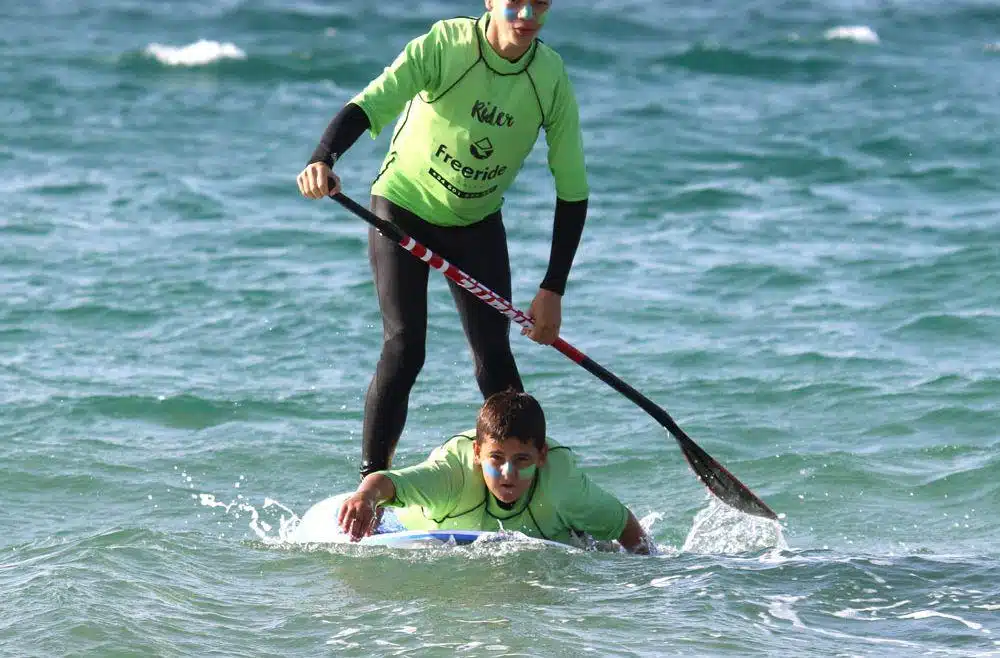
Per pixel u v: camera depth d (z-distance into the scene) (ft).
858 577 61.52
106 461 83.05
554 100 62.44
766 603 57.82
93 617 54.44
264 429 89.97
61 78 226.17
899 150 185.57
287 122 204.03
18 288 121.49
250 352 106.42
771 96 224.53
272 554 63.05
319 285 124.16
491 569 60.54
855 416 91.71
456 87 61.16
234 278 126.11
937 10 308.40
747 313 116.67
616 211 155.12
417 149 63.41
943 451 85.10
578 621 55.06
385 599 57.52
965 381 97.30
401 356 64.54
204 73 236.02
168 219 148.56
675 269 130.82
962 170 173.68
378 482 60.59
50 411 91.71
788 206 157.58
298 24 282.36
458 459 63.77
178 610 55.93
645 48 263.49
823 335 109.91
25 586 57.98
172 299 119.34
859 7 312.71
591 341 109.09
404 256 64.69
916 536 72.13
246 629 54.24
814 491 79.20
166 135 191.83
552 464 63.98
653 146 187.73
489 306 65.98
